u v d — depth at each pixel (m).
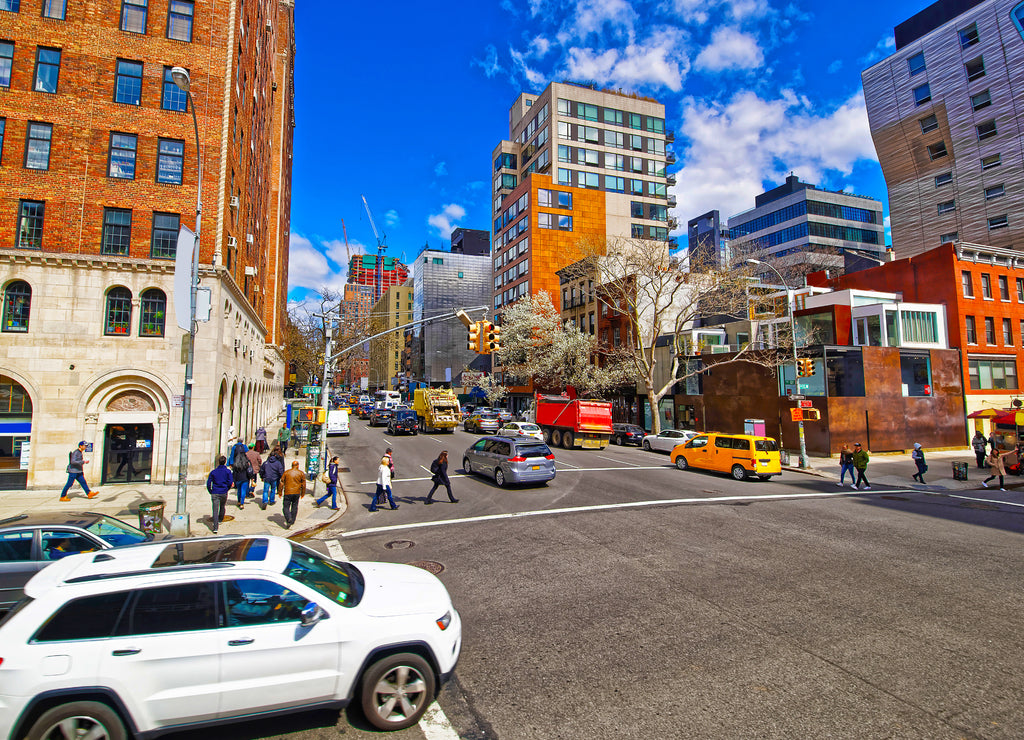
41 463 16.67
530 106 72.94
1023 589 7.96
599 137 63.53
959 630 6.50
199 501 15.62
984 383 33.03
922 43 50.53
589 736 4.41
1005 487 19.17
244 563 4.68
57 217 17.38
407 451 28.42
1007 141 44.84
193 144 18.73
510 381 56.53
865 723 4.57
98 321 17.38
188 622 4.20
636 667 5.61
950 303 33.06
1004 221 45.03
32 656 3.80
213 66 19.08
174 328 17.98
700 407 35.38
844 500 16.12
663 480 19.53
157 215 18.36
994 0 45.34
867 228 83.38
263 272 35.16
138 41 18.48
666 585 8.16
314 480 17.30
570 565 9.23
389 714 4.60
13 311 16.88
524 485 18.27
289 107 57.31
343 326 55.69
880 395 29.02
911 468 24.12
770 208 87.38
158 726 4.00
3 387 16.80
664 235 65.12
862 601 7.47
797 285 47.78
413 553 10.23
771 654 5.88
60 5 18.00
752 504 15.02
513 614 7.10
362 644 4.55
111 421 17.45
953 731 4.46
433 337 93.00
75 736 3.85
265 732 4.51
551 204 60.22
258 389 33.19
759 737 4.37
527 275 59.94
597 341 44.22
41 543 7.34
